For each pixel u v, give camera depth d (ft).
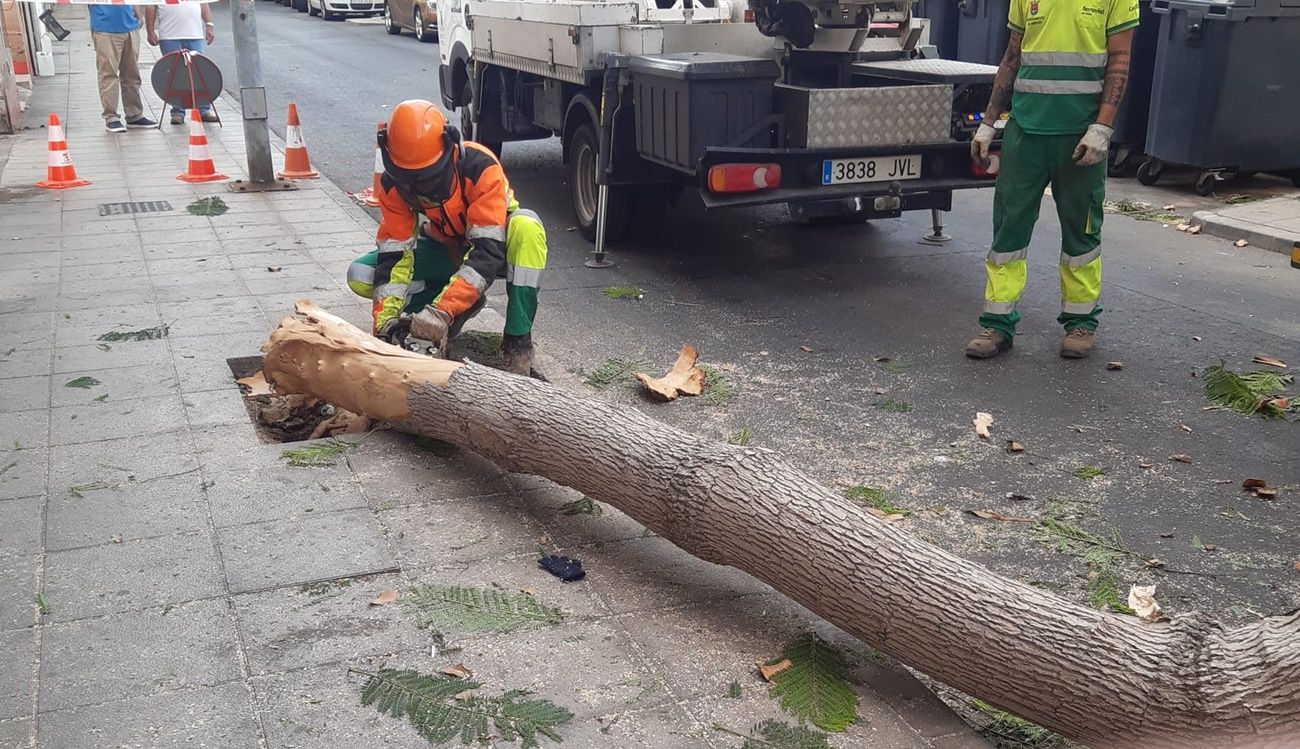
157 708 9.35
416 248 17.98
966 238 28.40
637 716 9.32
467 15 33.83
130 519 12.59
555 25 26.63
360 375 14.47
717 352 20.10
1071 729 8.89
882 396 17.98
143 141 40.45
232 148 39.32
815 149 22.31
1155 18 34.30
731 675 9.94
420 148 15.65
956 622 9.27
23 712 9.29
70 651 10.13
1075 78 18.48
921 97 22.89
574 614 10.86
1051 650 8.85
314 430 16.37
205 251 25.02
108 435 14.87
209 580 11.34
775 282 24.56
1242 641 8.36
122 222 27.89
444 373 13.87
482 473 13.92
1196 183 34.09
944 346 20.43
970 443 16.15
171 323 19.67
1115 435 16.47
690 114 21.76
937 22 43.09
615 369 18.98
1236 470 15.33
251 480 13.57
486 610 10.84
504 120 32.01
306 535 12.27
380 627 10.55
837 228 29.45
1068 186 19.17
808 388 18.31
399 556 11.87
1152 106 33.47
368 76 60.90
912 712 9.56
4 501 13.00
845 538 10.00
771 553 10.35
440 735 9.03
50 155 32.22
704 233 28.91
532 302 17.44
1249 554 13.11
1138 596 11.84
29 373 17.17
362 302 21.15
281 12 110.52
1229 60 31.04
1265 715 8.06
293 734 9.04
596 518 12.85
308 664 9.96
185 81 32.89
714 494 10.80
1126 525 13.79
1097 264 19.56
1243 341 20.59
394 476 13.76
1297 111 32.12
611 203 26.37
